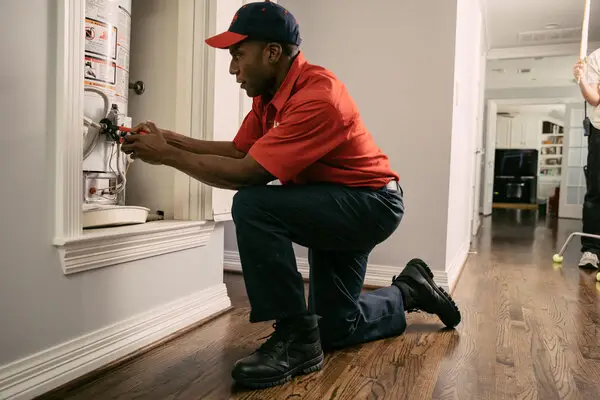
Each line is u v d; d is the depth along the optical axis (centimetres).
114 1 149
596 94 278
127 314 138
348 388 117
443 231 232
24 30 102
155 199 180
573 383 123
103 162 146
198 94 170
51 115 110
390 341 154
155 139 111
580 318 186
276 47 118
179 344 148
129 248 135
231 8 181
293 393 114
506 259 342
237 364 117
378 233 130
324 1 249
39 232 108
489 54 623
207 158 113
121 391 114
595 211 313
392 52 238
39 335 109
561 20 498
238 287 230
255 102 141
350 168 126
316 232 122
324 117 113
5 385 100
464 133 308
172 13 175
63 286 115
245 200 117
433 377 125
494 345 152
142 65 181
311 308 145
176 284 160
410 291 163
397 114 238
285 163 112
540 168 1115
